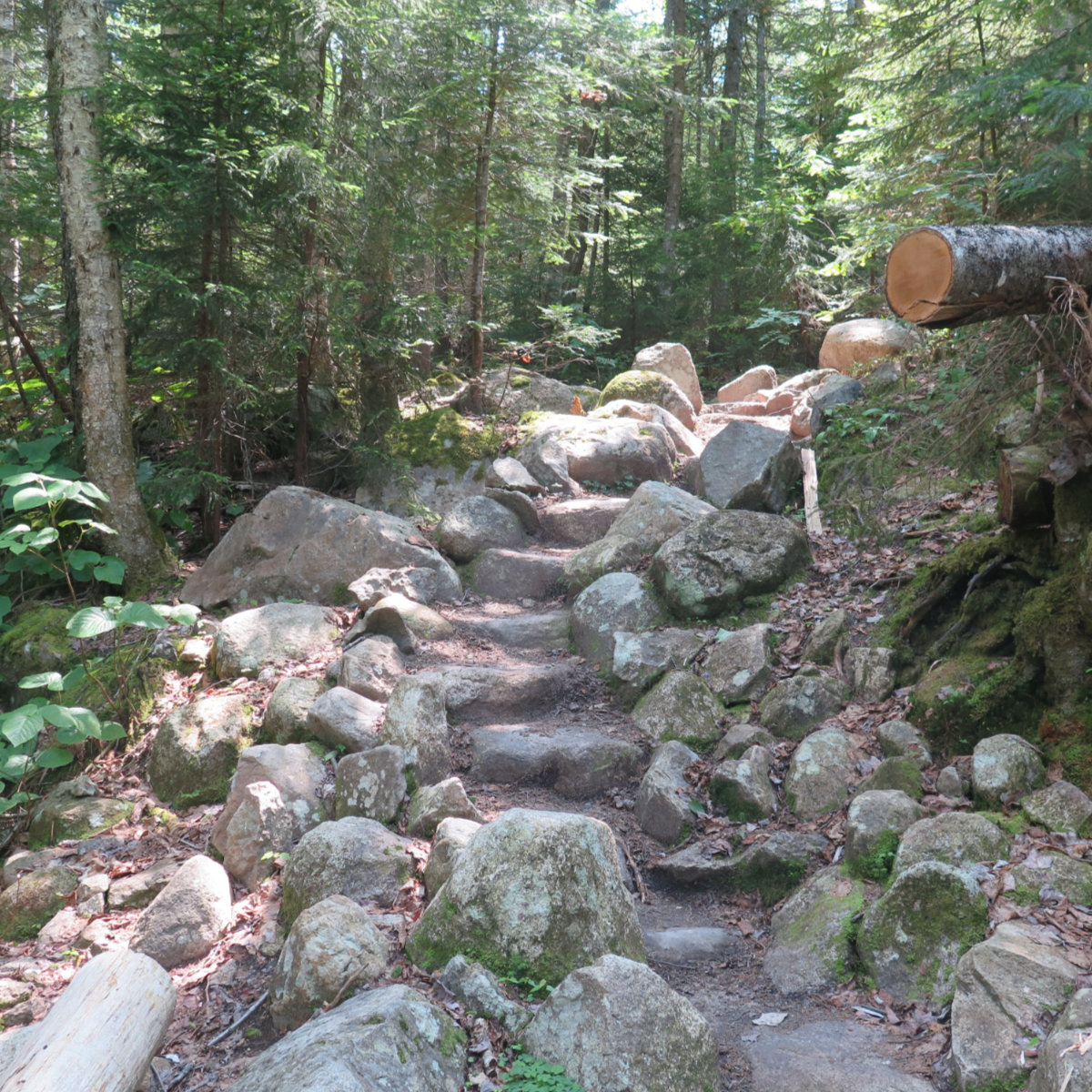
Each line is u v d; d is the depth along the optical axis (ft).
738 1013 10.64
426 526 24.95
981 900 10.59
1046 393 16.83
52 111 23.00
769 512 23.11
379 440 27.07
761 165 50.90
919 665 15.81
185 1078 10.07
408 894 12.21
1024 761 12.67
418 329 27.43
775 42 67.21
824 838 13.20
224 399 24.27
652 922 12.70
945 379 21.63
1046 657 13.60
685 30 60.18
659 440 28.04
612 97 46.93
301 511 22.27
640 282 56.39
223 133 21.48
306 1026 9.40
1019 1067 8.55
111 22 31.24
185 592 22.12
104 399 22.85
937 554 17.99
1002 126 21.90
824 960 11.13
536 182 33.47
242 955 12.10
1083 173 16.11
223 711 16.78
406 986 9.80
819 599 18.51
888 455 18.63
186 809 15.87
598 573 20.90
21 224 27.58
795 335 48.88
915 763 13.48
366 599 19.97
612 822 14.52
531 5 29.50
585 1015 9.26
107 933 12.96
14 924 13.74
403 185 28.02
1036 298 12.57
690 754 15.29
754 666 16.65
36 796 16.89
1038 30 25.52
